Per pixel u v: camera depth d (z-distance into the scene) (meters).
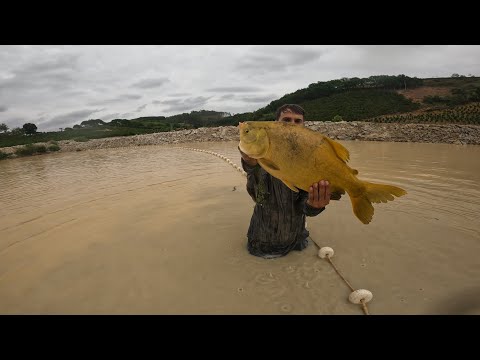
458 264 1.79
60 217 2.98
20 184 5.07
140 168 5.78
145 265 1.94
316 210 1.68
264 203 1.81
